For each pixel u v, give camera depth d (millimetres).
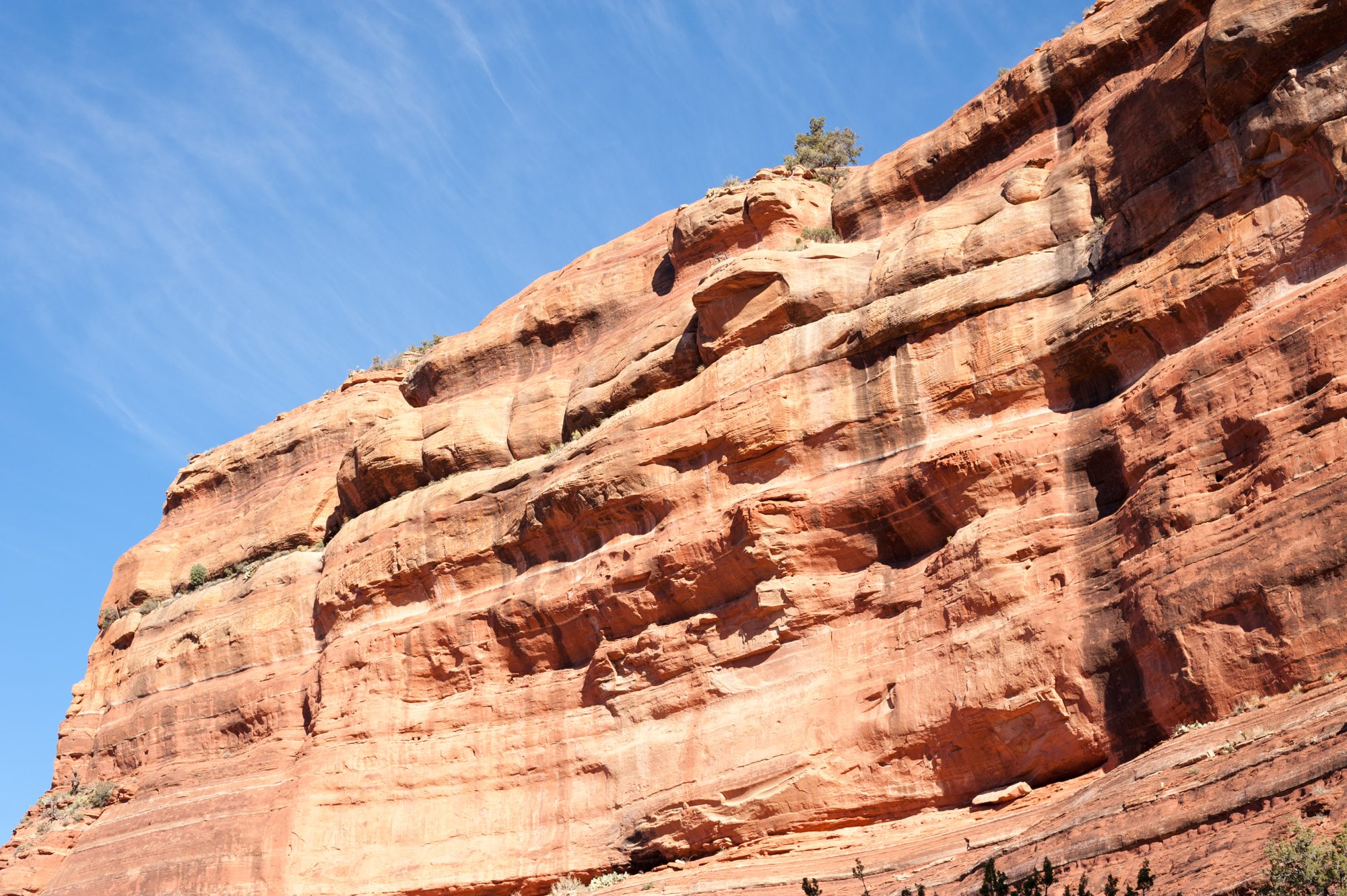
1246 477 24922
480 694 37781
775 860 29266
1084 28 33969
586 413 39625
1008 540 28500
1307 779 19203
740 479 33750
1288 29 26578
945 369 31219
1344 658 22359
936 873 24516
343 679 40250
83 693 52406
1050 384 30031
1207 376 26359
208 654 47094
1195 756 22156
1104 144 31609
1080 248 30672
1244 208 27344
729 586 33219
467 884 34875
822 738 30078
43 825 47750
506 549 38969
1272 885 16703
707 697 32656
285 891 36812
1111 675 26094
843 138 47219
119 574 54594
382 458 43875
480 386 45312
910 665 29312
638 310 42188
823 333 33594
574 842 33719
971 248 32344
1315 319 24875
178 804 43000
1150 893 18688
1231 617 24094
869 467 31828
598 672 35312
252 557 49969
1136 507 26594
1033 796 26547
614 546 35938
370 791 37656
